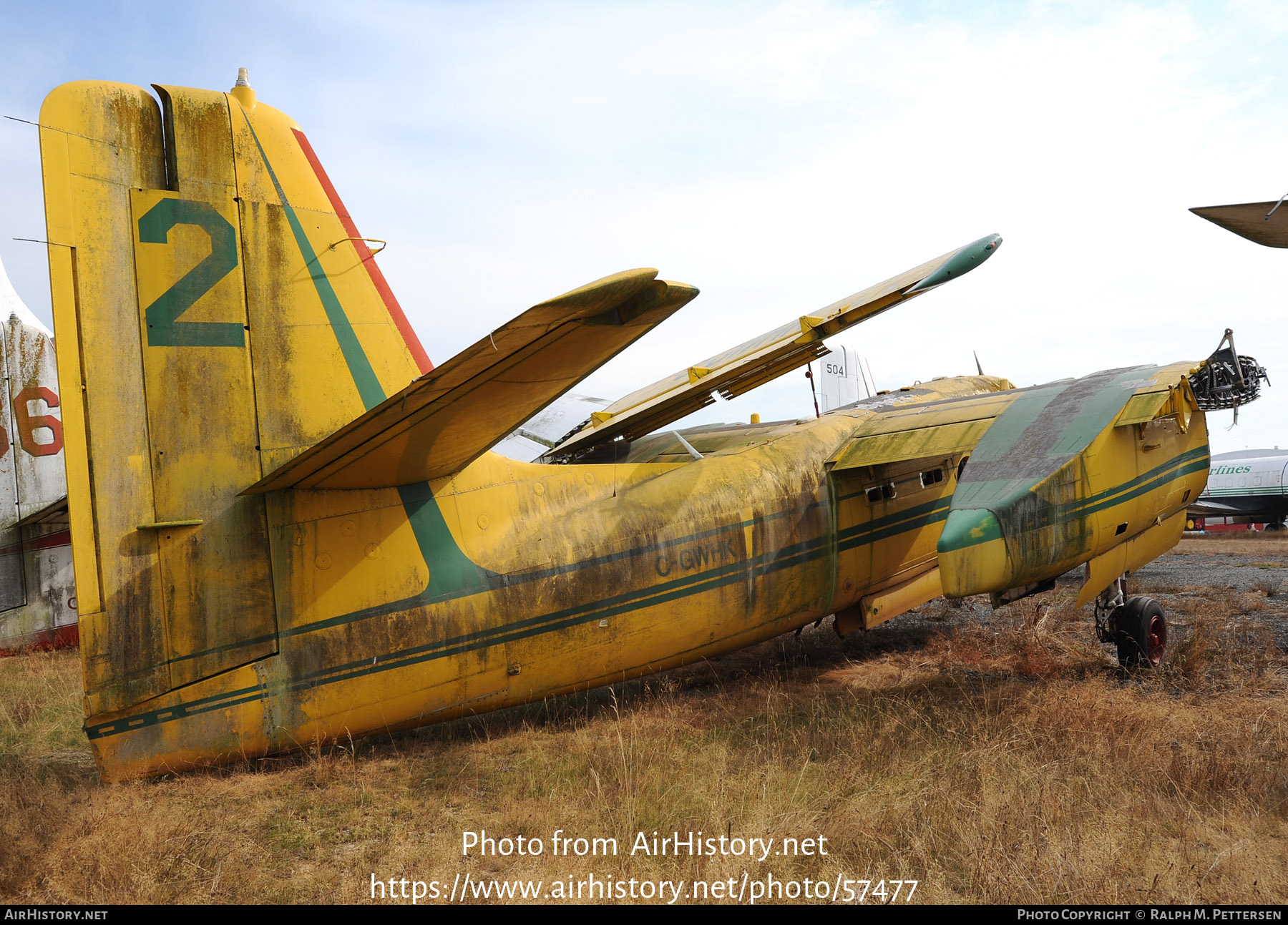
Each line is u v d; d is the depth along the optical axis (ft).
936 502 28.71
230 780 15.65
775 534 23.65
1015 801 13.65
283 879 12.07
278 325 16.76
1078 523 20.83
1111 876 11.37
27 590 35.63
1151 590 42.22
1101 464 21.53
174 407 15.56
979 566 18.69
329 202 17.80
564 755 17.75
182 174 16.02
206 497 15.69
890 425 26.03
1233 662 25.09
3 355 36.01
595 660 20.12
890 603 27.99
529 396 14.34
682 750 17.56
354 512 17.06
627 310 12.25
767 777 15.51
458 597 17.92
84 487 14.65
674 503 21.79
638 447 29.55
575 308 11.35
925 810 13.50
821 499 24.95
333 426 17.28
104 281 15.10
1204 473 26.27
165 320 15.62
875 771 15.79
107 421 14.92
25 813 13.39
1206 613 34.53
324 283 17.47
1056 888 11.09
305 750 16.57
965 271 20.79
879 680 25.16
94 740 14.64
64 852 12.23
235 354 16.24
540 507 19.70
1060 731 17.56
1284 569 53.88
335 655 16.53
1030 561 19.65
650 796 15.05
